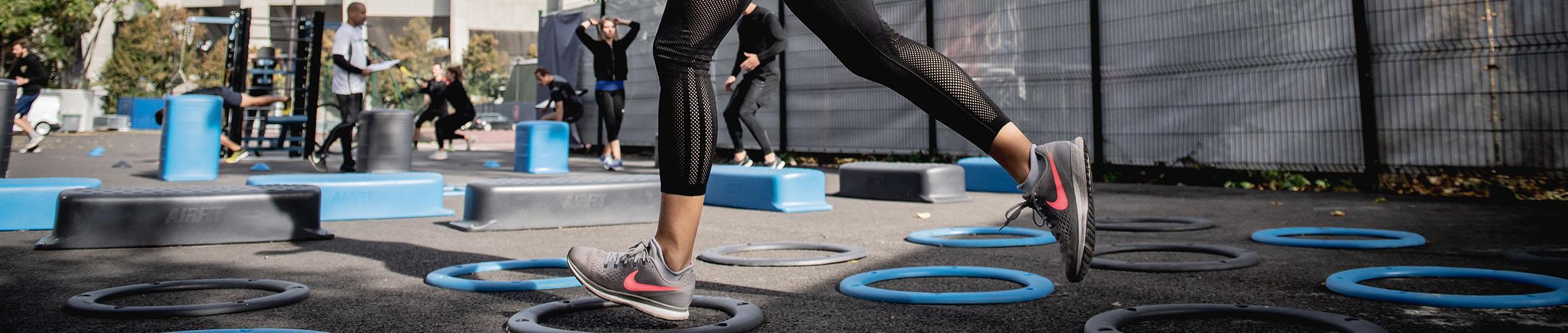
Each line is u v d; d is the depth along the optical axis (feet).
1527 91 17.24
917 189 18.13
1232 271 8.77
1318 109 19.92
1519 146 17.38
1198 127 22.02
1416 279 8.28
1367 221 13.91
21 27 96.07
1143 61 23.18
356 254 10.55
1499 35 17.52
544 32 44.93
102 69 138.82
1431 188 18.63
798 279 8.48
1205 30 21.85
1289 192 19.74
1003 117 5.82
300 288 7.67
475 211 13.38
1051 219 5.77
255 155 37.81
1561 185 17.07
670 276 5.98
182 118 23.38
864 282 8.08
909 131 28.30
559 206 13.64
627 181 14.46
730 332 5.87
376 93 53.01
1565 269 8.92
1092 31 24.11
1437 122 18.37
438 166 32.01
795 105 32.35
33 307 7.11
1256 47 20.86
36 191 13.26
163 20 141.69
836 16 5.65
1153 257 10.21
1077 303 7.13
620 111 29.30
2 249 10.93
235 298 7.61
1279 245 11.06
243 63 32.65
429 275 8.49
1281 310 6.27
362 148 26.45
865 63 5.79
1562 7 16.71
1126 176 23.82
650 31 37.68
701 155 5.90
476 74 189.78
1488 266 9.19
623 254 6.07
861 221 14.58
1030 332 6.07
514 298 7.47
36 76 40.19
